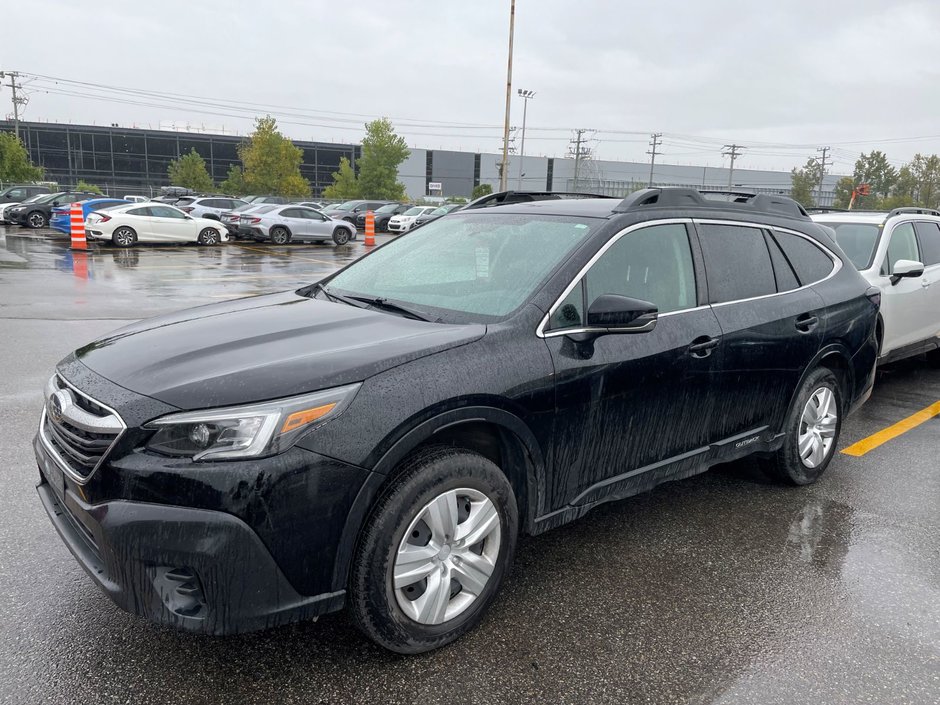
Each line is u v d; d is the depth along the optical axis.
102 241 23.78
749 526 3.90
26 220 28.14
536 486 3.00
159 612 2.29
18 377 6.41
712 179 121.12
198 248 23.56
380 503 2.51
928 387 7.14
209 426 2.29
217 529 2.23
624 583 3.29
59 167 74.69
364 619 2.53
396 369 2.56
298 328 2.96
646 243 3.47
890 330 6.45
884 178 78.12
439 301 3.26
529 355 2.87
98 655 2.67
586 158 82.06
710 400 3.62
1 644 2.71
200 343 2.81
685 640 2.86
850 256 6.66
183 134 78.69
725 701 2.51
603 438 3.18
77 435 2.46
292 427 2.32
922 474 4.73
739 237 3.96
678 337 3.40
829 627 2.97
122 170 77.31
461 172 104.56
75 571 3.24
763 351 3.84
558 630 2.91
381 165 63.12
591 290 3.17
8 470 4.30
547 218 3.59
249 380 2.39
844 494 4.38
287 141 60.34
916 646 2.86
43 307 10.49
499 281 3.23
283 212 26.12
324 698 2.48
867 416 6.08
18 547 3.43
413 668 2.65
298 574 2.38
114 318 9.69
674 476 3.60
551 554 3.55
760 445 4.05
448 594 2.72
